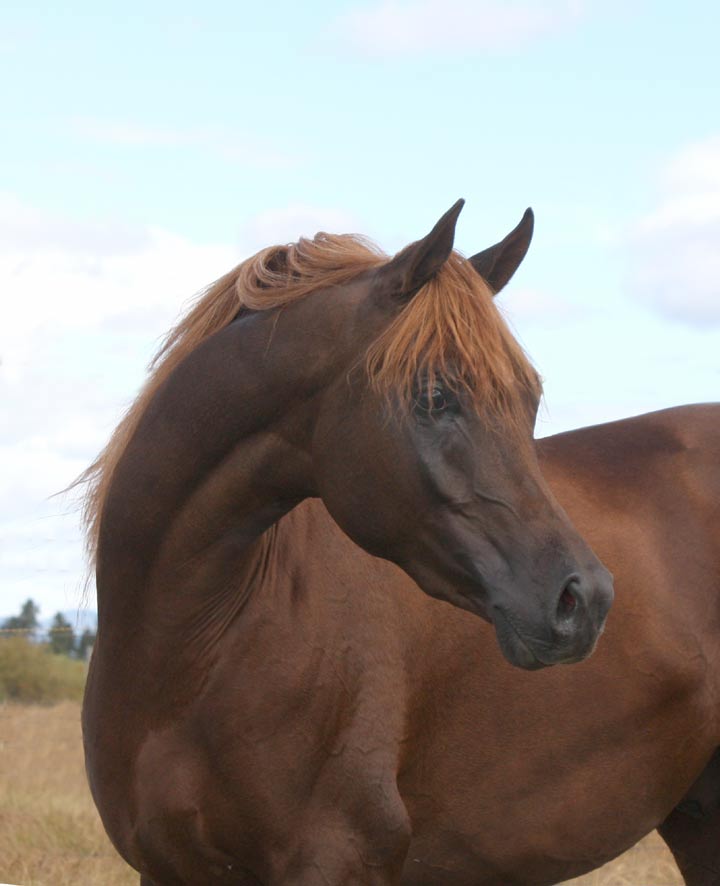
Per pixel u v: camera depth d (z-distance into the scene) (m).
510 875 3.94
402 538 3.14
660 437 4.42
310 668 3.45
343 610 3.55
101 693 3.53
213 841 3.44
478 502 3.03
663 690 3.96
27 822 7.58
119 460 3.53
